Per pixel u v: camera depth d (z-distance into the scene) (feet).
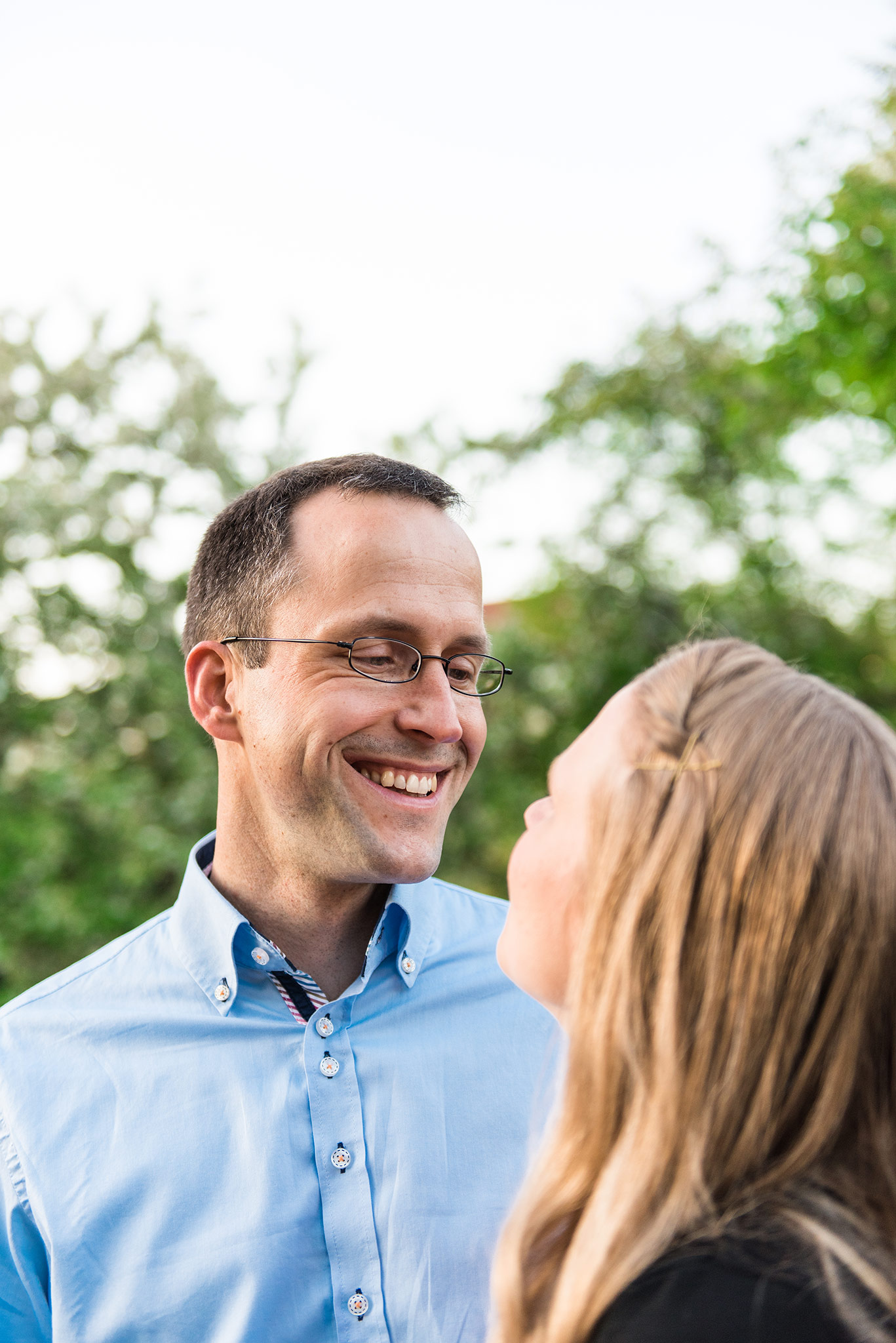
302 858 5.64
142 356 21.66
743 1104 3.24
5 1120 5.44
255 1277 4.96
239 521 5.93
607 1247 3.18
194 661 6.03
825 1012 3.24
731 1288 2.95
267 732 5.60
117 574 21.38
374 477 5.74
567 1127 3.61
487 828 22.33
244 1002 5.65
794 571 27.63
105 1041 5.61
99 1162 5.27
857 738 3.50
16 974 19.66
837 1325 2.87
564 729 24.84
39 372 21.03
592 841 3.76
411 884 5.84
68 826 20.35
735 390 24.03
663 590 25.41
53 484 20.63
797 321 19.33
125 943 6.11
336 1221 5.12
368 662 5.52
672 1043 3.31
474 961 6.04
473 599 5.84
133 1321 4.95
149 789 20.93
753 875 3.32
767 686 3.67
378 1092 5.45
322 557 5.52
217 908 5.73
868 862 3.28
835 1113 3.18
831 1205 3.11
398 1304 5.02
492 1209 5.32
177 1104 5.39
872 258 17.25
